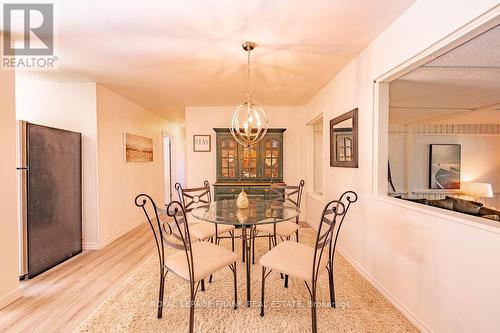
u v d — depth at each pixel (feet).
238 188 13.01
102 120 10.50
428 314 4.98
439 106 11.52
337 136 9.30
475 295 4.02
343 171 8.93
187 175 14.80
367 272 7.30
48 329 5.27
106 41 6.72
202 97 12.57
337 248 9.51
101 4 5.10
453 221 4.39
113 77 9.47
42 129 7.99
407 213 5.57
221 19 5.69
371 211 7.04
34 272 7.64
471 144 16.70
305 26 6.00
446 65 6.44
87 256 9.30
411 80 7.71
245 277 7.47
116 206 11.53
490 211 10.21
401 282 5.80
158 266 8.30
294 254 5.77
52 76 9.29
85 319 5.57
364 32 6.30
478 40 5.03
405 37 5.43
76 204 9.58
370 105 6.96
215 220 6.19
